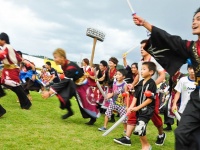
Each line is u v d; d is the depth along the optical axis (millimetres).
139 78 5750
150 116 4844
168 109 6938
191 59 3369
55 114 7203
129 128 5137
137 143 5348
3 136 4699
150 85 4969
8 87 7223
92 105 6625
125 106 6184
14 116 6289
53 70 12547
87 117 6551
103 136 5461
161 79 5273
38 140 4672
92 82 7121
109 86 8164
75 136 5223
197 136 3189
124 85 6293
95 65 9000
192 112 3221
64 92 6457
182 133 3137
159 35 3412
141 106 4848
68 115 6695
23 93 7312
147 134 6367
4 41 7090
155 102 5012
